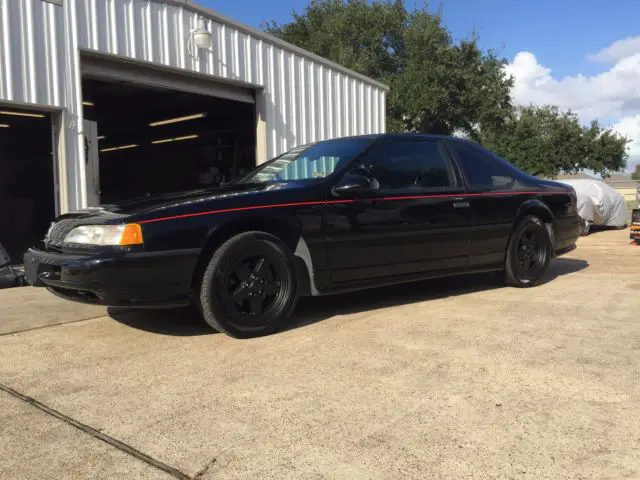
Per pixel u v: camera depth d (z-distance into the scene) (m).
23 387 3.09
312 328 4.16
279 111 10.57
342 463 2.21
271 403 2.79
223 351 3.64
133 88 10.66
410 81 26.61
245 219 3.84
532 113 37.88
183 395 2.93
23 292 5.79
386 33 31.50
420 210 4.68
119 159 18.66
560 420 2.53
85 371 3.33
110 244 3.54
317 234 4.13
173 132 15.35
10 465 2.25
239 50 9.70
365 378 3.10
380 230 4.46
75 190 7.45
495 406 2.69
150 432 2.52
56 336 4.10
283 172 4.79
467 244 5.06
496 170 5.51
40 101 7.02
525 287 5.63
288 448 2.34
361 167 4.48
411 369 3.22
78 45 7.39
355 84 12.62
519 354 3.45
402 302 5.03
